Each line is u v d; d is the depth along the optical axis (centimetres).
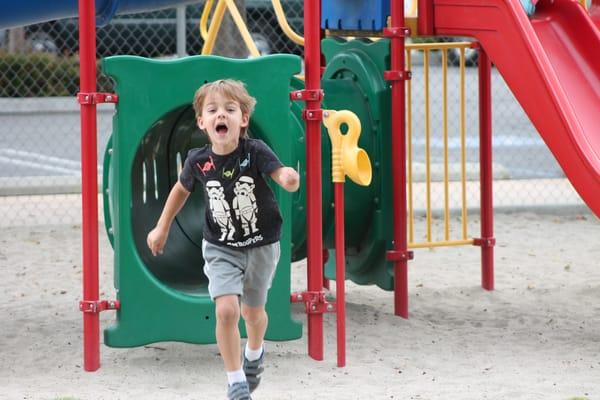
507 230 1908
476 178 2344
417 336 1199
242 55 2259
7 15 1214
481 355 1115
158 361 1077
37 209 2020
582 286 1470
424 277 1549
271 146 1041
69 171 2477
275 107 1038
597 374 1030
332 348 1131
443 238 1836
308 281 1081
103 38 3406
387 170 1280
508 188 2270
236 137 827
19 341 1169
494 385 980
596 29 1243
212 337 1047
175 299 1040
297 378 1012
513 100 3772
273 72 1035
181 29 2420
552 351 1131
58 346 1144
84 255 1027
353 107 1296
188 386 988
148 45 3453
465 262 1662
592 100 1190
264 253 852
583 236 1859
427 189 1457
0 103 3222
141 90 1014
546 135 1102
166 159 1238
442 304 1374
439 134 3155
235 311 823
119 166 1020
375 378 1014
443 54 1461
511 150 2897
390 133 1280
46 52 3569
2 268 1587
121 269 1029
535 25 1274
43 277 1529
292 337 1059
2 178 2217
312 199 1064
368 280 1352
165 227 860
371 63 1298
